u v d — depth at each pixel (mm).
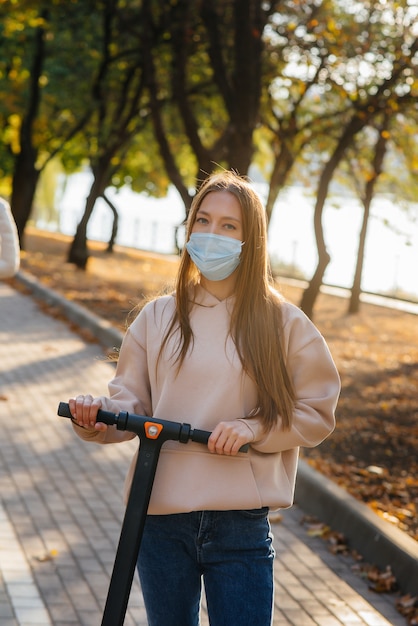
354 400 10648
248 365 2766
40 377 10617
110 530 5785
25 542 5430
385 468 7992
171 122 21922
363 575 5480
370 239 40594
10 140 28875
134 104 21578
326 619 4730
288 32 13453
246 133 12969
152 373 2873
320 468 7500
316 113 16750
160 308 2908
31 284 18672
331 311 20656
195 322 2830
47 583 4855
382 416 9898
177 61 14203
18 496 6312
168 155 14594
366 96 13227
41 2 19641
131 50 20312
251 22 12688
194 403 2791
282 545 5867
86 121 23375
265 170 23406
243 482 2764
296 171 18547
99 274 23047
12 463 7117
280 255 32875
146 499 2693
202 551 2771
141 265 28047
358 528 5910
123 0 20094
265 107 16578
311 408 2814
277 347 2803
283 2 13797
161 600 2816
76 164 31297
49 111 25047
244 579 2740
